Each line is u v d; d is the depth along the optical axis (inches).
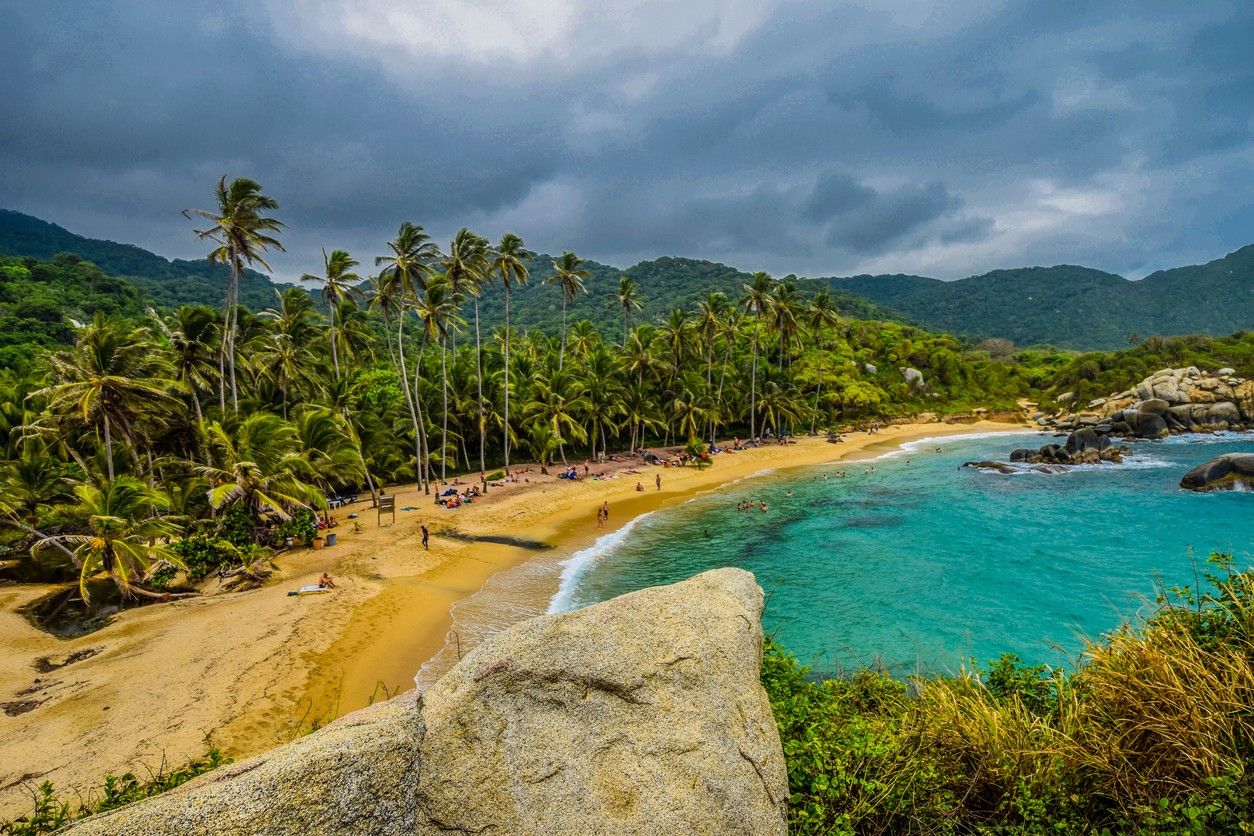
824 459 2780.5
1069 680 280.8
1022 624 906.1
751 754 184.7
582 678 178.1
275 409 1923.0
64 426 1194.0
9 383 1657.2
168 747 600.1
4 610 953.5
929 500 1825.8
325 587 1047.0
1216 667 225.9
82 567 1032.2
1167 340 3934.5
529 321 7327.8
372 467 1883.6
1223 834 174.6
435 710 163.9
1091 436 2389.3
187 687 714.8
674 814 165.0
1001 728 247.4
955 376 4338.1
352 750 130.1
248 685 722.8
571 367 2903.5
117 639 845.2
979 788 231.6
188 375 1485.0
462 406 2342.5
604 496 1995.6
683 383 2970.0
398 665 801.6
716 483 2228.1
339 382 1903.3
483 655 179.5
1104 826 203.0
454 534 1476.4
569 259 2795.3
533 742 165.2
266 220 1489.9
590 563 1296.8
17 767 564.1
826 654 828.6
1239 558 1149.1
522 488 2007.9
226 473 1193.4
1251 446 2659.9
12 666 761.6
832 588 1090.1
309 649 821.9
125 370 1151.6
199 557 1083.9
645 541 1467.8
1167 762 209.6
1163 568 1130.0
